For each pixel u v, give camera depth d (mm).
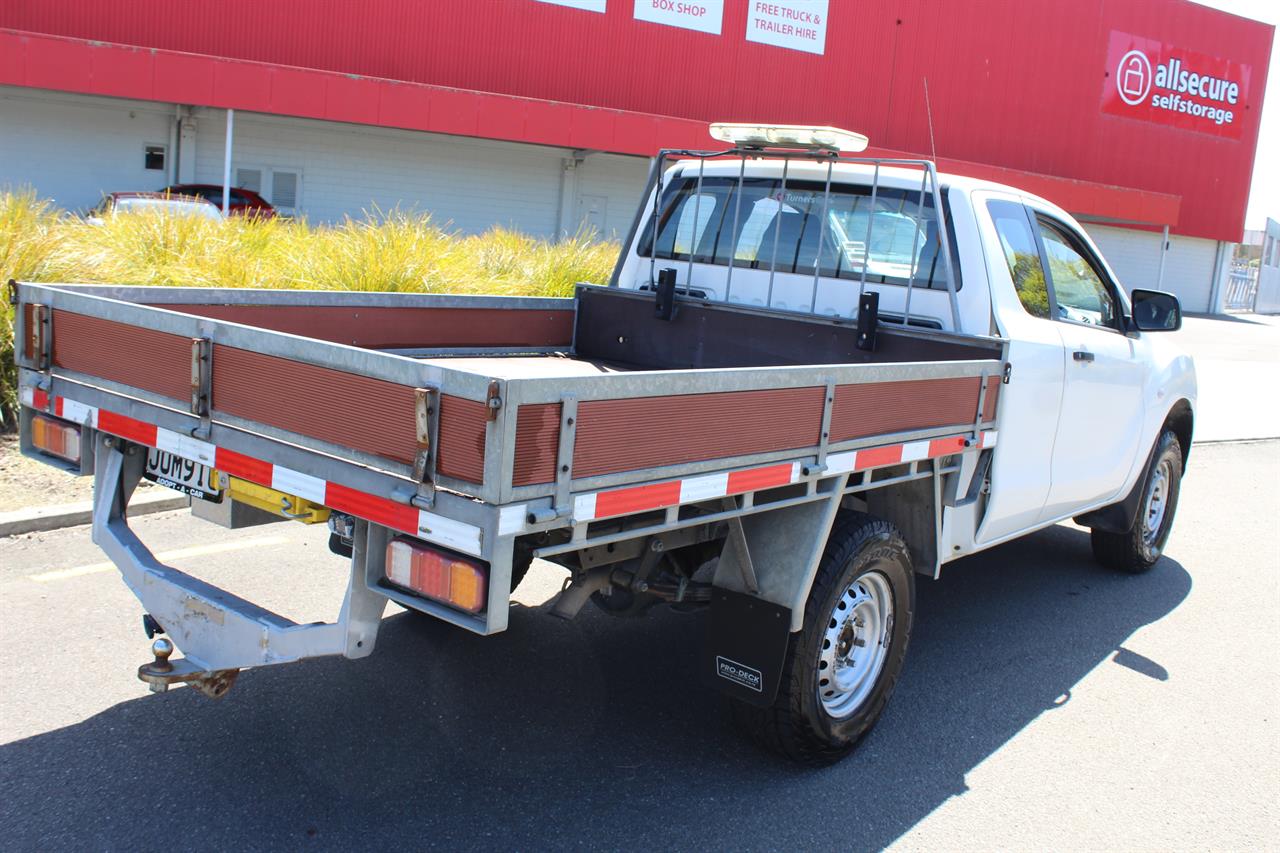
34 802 3486
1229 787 4207
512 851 3414
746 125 4727
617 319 5707
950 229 4848
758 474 3354
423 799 3678
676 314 5457
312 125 24406
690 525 3334
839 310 5207
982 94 33938
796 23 30109
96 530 3750
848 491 3857
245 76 20172
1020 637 5691
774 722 3914
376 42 24766
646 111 28547
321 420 3008
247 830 3422
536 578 6035
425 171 26016
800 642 3807
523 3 26328
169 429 3424
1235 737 4656
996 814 3891
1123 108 37469
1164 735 4633
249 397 3191
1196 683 5230
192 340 3307
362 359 2877
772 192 5422
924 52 32500
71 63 18938
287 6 23672
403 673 4680
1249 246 61938
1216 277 43281
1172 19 37656
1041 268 5270
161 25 22484
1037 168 35844
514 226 24594
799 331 5012
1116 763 4352
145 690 4312
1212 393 16953
